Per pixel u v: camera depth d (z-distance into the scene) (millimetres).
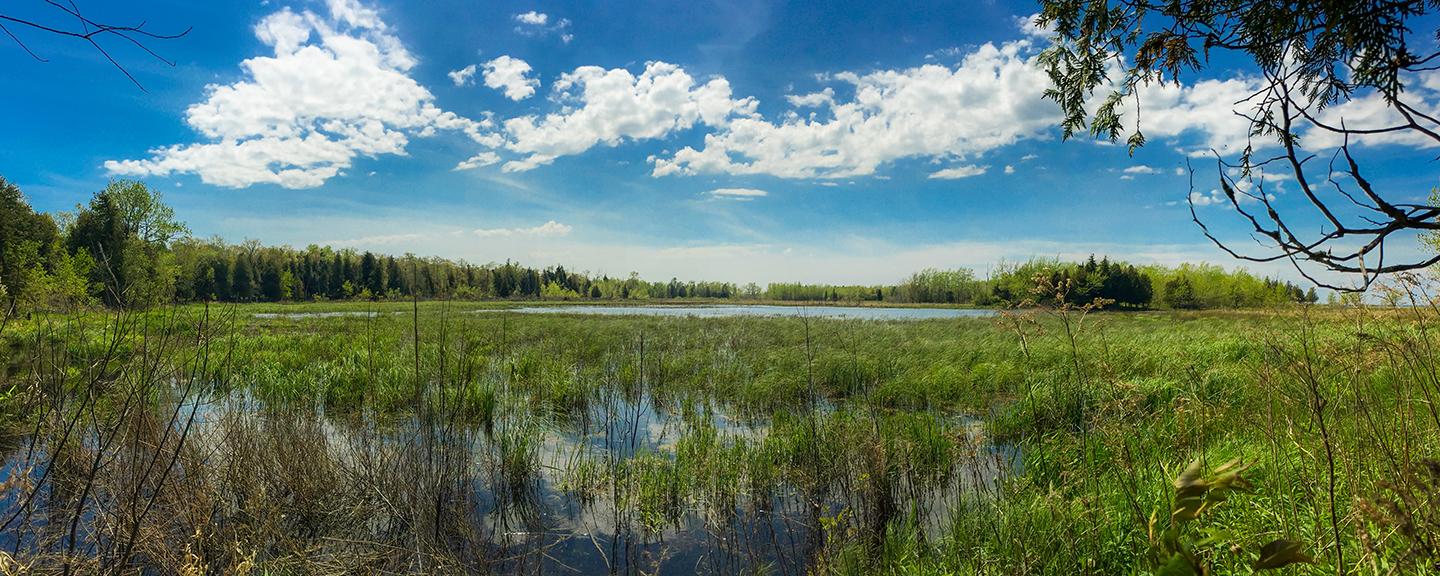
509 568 4383
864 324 22359
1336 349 2469
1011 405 8094
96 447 4203
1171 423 4035
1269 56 1545
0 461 3914
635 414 9391
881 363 12312
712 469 6051
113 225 27375
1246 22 1552
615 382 11719
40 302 3957
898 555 4320
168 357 3738
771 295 97938
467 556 4488
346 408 8789
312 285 58688
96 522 3617
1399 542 2070
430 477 5078
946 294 75000
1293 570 2404
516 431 7242
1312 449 2592
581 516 5309
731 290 102938
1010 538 3922
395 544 4492
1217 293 48250
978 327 19828
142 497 3996
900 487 5691
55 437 3801
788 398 10352
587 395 10109
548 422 8461
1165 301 50250
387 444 6230
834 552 4449
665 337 18578
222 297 46125
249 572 3758
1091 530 3430
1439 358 2166
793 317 27172
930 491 5656
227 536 4066
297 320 23344
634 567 4422
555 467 6516
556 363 12422
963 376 10711
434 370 10500
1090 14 1911
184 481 4125
